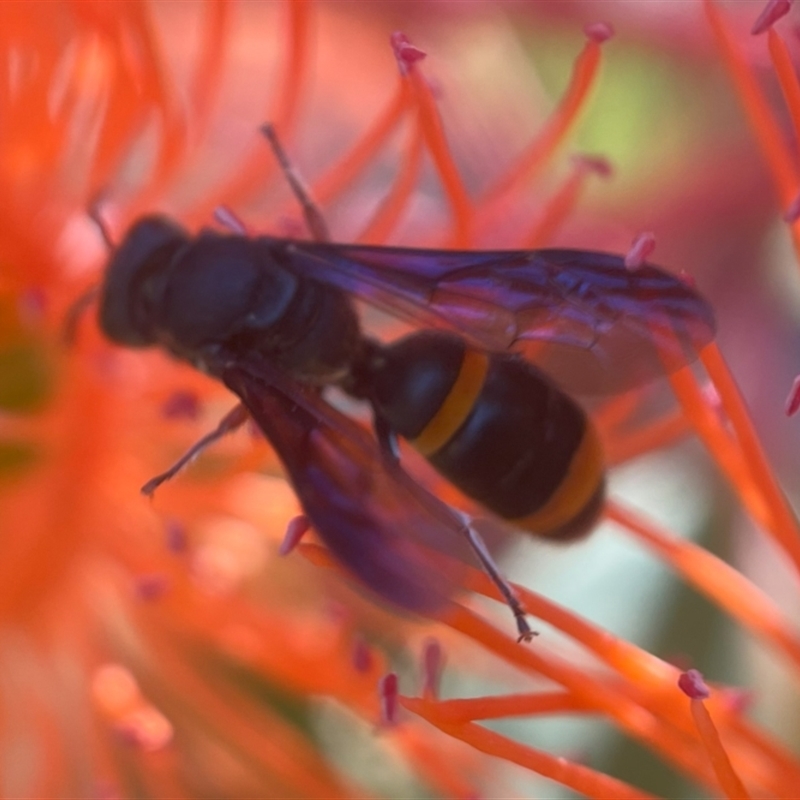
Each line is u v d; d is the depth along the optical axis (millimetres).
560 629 76
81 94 83
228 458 89
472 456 77
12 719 88
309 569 90
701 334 75
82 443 88
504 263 78
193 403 85
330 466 76
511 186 81
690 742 77
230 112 92
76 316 84
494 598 75
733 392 76
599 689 75
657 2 97
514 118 99
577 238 96
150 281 79
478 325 78
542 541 78
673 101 98
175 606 87
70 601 90
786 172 78
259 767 87
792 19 86
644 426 88
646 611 89
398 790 88
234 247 79
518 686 89
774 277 96
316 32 98
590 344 77
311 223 81
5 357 87
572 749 87
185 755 88
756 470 76
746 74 78
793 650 78
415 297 79
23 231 85
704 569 79
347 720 89
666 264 97
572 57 100
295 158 86
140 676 89
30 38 82
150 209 85
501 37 100
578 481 77
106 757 86
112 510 89
